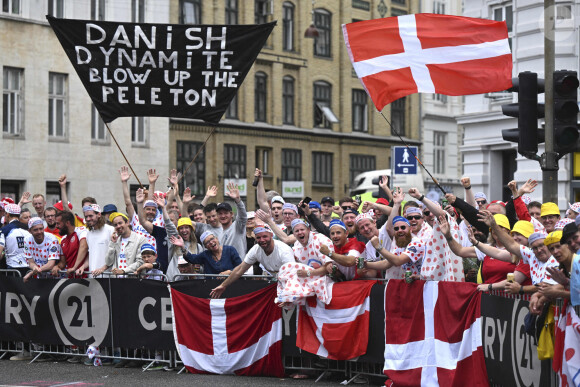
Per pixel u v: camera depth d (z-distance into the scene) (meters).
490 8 23.05
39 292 11.74
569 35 19.67
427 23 10.62
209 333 10.60
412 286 9.25
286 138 38.66
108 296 11.28
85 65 11.78
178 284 10.80
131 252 11.37
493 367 8.52
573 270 7.14
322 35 40.56
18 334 11.90
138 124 32.03
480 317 8.65
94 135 30.78
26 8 28.97
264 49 37.81
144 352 11.10
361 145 41.94
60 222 12.24
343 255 9.65
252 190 37.03
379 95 10.68
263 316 10.37
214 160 35.50
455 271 9.32
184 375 10.52
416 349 9.19
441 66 10.59
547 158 9.21
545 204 9.04
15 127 28.92
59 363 11.55
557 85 9.14
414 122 43.84
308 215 10.71
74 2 30.06
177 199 12.88
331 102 40.94
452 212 9.98
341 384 9.83
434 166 44.69
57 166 29.69
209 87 11.73
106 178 30.91
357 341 9.71
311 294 9.79
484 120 23.14
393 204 11.08
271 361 10.33
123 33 11.74
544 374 7.85
